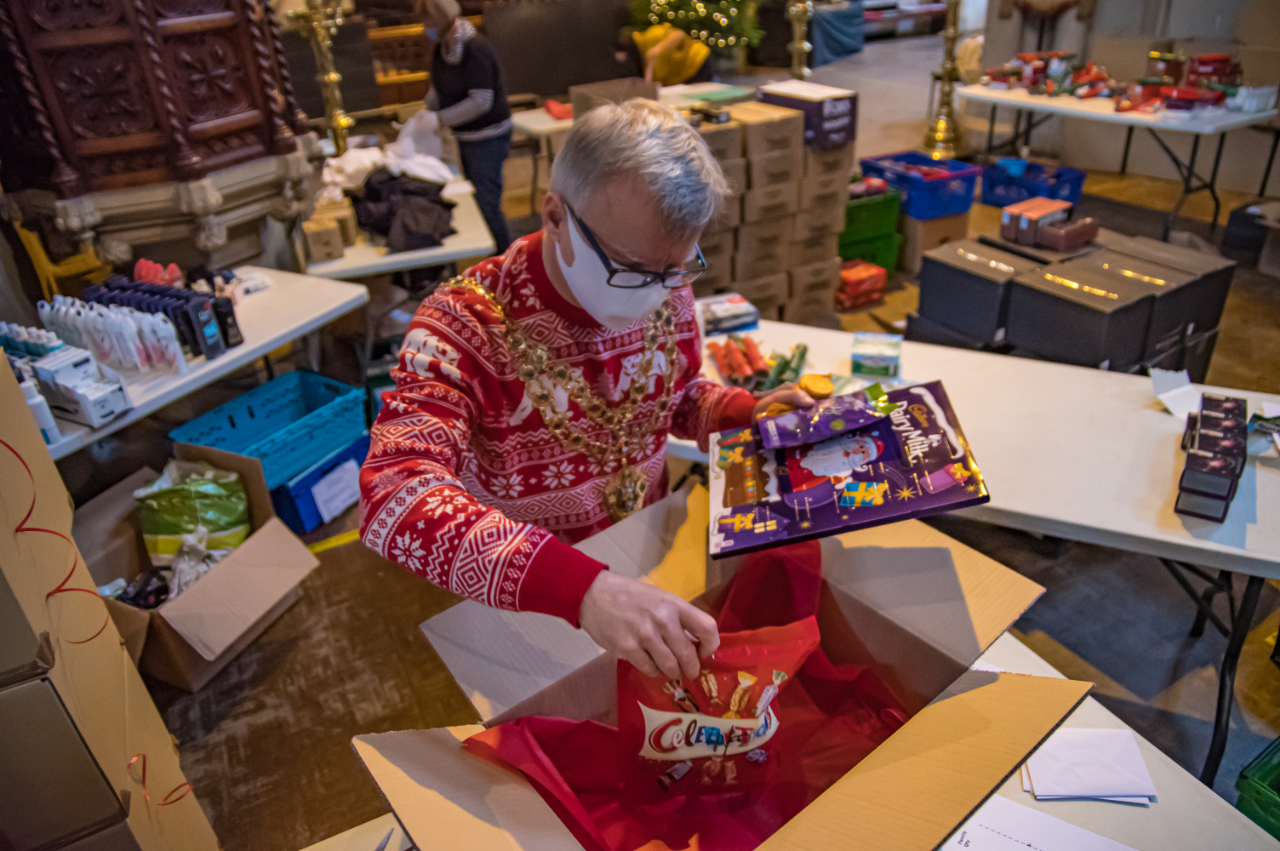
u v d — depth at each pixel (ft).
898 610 3.02
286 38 15.72
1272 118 15.64
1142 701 6.97
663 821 2.87
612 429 3.79
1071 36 19.54
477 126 12.67
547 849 2.11
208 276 9.05
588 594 2.51
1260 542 4.87
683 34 17.60
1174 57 15.69
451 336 3.34
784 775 3.03
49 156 7.73
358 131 17.07
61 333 7.79
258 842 6.19
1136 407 6.32
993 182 17.80
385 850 3.46
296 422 9.11
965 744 2.31
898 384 6.78
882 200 14.28
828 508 3.16
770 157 11.84
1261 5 16.43
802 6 15.08
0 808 2.86
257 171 9.21
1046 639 7.63
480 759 2.52
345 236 10.34
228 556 7.43
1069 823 3.37
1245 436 5.22
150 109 8.07
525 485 3.76
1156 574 8.32
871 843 2.04
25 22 7.25
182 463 8.03
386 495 2.86
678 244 2.88
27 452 3.11
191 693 7.47
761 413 3.86
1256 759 4.79
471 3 19.31
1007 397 6.54
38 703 2.76
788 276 13.11
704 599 3.24
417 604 8.41
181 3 8.03
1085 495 5.37
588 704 2.96
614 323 3.39
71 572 3.29
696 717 2.77
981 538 8.91
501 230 13.69
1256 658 7.32
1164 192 18.22
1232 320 12.80
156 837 3.48
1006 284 8.85
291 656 7.86
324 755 6.86
